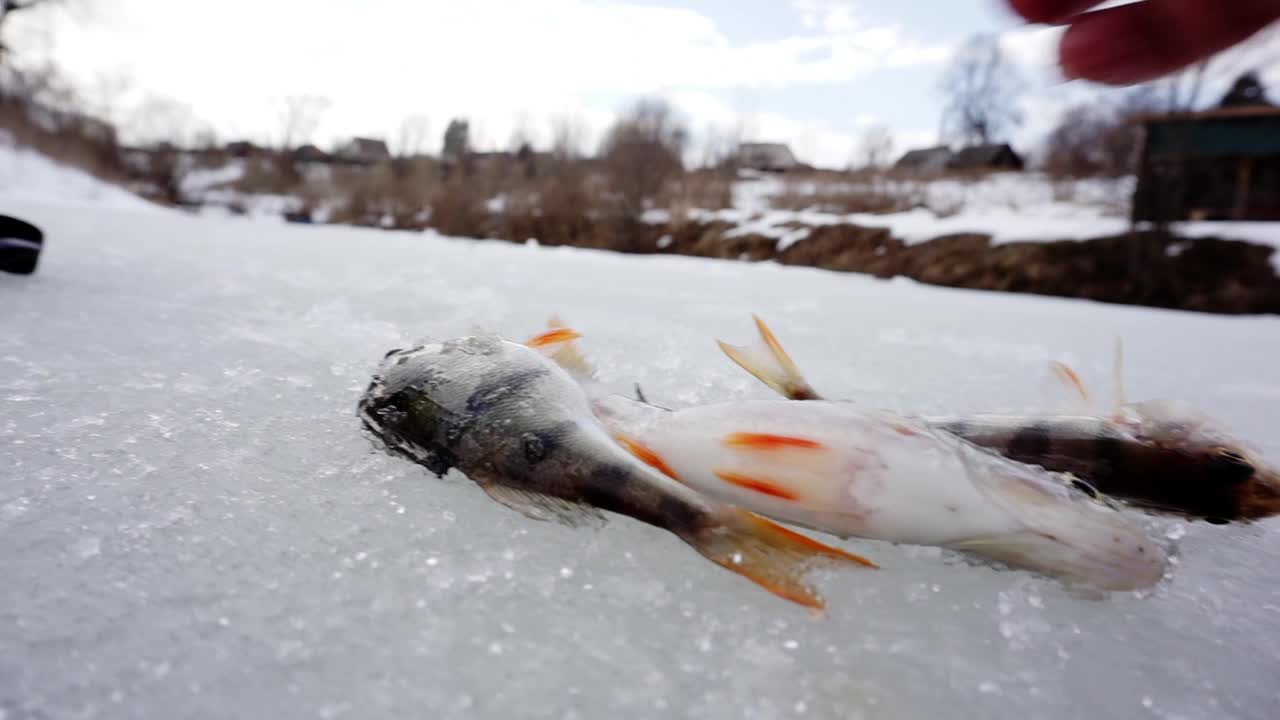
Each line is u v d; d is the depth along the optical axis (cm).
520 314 48
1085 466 20
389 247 124
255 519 16
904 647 13
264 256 82
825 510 17
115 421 22
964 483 16
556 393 19
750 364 23
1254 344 70
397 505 17
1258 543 19
